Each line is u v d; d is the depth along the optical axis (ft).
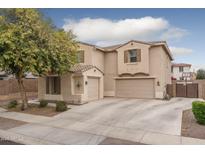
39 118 38.40
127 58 69.51
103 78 71.46
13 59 40.70
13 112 45.52
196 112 32.30
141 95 67.97
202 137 25.57
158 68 65.10
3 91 74.08
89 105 51.93
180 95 72.49
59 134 27.91
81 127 31.30
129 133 27.84
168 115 38.45
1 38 38.65
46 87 65.41
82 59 70.59
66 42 51.88
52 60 48.16
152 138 25.54
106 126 31.63
